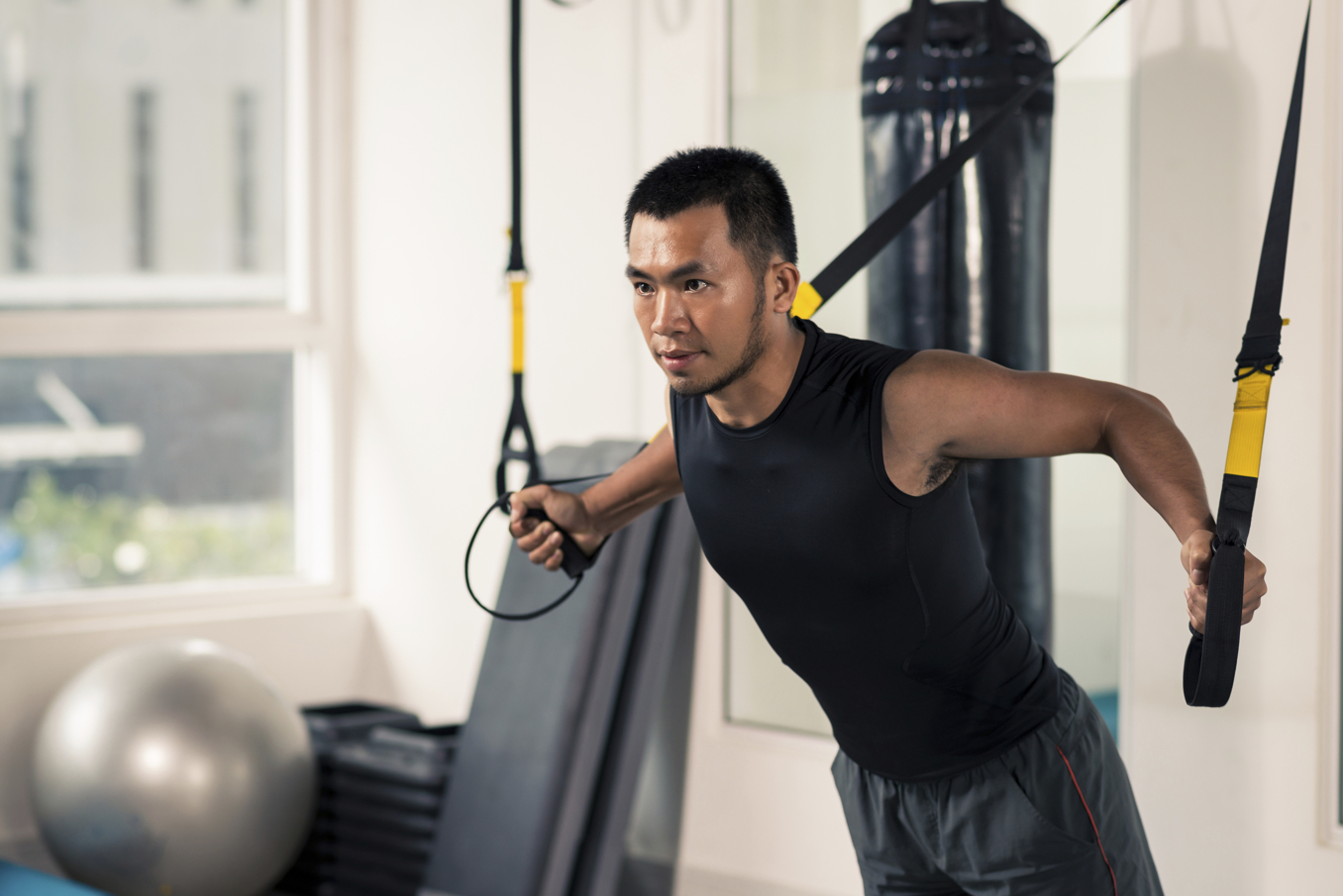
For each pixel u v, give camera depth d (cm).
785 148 290
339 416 388
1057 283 264
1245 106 227
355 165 383
